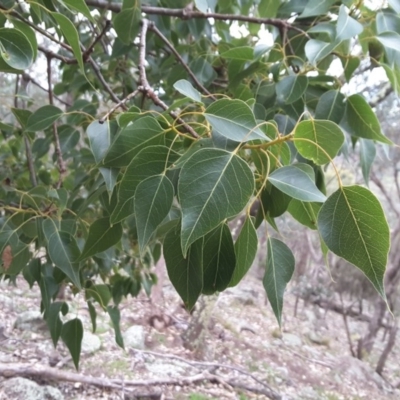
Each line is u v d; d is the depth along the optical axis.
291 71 0.57
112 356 2.11
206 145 0.31
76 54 0.37
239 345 2.76
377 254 0.25
